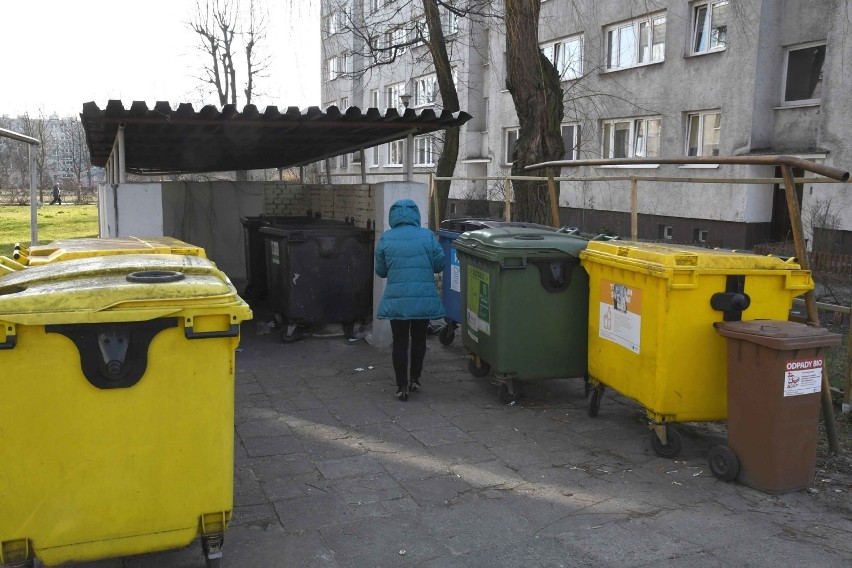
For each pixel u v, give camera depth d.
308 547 3.37
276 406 5.56
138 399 2.74
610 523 3.62
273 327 8.27
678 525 3.59
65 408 2.67
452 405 5.61
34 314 2.56
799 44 15.84
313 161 12.34
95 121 6.76
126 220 6.67
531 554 3.31
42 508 2.70
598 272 5.11
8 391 2.60
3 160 36.41
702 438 4.88
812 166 4.31
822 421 5.01
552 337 5.51
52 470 2.69
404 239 5.70
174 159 11.58
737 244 16.80
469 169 26.53
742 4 16.03
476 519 3.66
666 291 4.29
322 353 7.27
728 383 4.14
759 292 4.39
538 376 5.54
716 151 17.73
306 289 7.55
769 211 16.73
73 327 2.63
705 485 4.09
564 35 21.92
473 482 4.13
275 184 11.41
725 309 4.32
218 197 11.15
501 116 24.50
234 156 11.17
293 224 8.80
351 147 9.97
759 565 3.21
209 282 2.86
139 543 2.83
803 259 4.53
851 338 5.00
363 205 8.97
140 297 2.69
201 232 11.12
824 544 3.40
